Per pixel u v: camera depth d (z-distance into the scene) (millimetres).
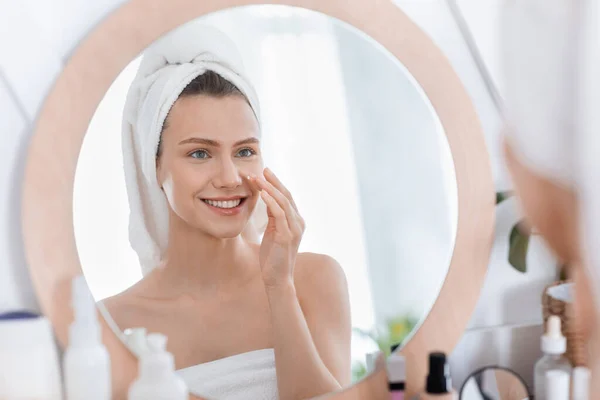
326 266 1008
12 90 905
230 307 970
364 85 1019
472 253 1084
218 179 956
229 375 968
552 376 1003
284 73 978
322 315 1005
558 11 715
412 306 1049
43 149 897
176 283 946
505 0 785
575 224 737
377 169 1027
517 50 761
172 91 932
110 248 917
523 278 1157
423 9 1089
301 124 989
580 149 709
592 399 941
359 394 1018
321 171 1001
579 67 702
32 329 840
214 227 958
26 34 906
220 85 950
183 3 931
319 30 991
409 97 1043
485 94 1134
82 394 838
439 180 1062
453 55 1112
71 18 925
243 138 963
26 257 897
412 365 1047
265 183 978
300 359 995
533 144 749
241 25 955
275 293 988
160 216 935
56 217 902
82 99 905
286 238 990
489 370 1055
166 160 934
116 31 912
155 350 831
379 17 1021
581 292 800
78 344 847
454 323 1072
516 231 1103
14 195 915
